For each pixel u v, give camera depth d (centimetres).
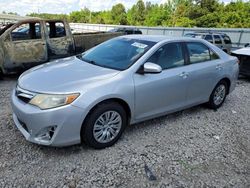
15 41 732
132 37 466
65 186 286
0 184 283
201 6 6394
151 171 319
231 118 500
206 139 408
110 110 352
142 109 391
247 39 2072
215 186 301
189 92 459
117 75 362
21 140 371
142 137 400
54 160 329
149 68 374
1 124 418
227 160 354
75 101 319
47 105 313
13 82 717
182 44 452
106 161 333
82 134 342
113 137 368
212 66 493
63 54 833
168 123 456
